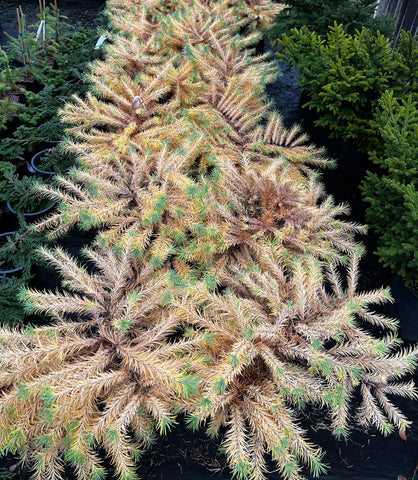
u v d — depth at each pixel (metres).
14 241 2.95
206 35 4.86
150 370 1.91
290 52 4.19
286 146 3.68
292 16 5.07
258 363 2.29
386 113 3.26
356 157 4.50
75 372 1.96
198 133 3.40
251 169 3.03
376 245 3.89
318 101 4.05
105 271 2.47
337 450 2.47
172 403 2.11
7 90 4.82
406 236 2.87
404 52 3.85
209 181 3.07
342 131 4.09
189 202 2.75
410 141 3.13
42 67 5.42
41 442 1.88
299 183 3.27
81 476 1.89
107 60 4.41
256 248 2.69
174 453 2.38
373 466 2.42
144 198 2.72
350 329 2.37
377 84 3.77
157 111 3.59
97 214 2.62
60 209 2.77
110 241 2.66
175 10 5.63
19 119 4.53
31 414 1.94
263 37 6.07
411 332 3.12
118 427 1.75
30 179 3.55
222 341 2.28
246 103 4.03
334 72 3.70
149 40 4.49
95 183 2.77
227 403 2.14
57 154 3.86
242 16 5.89
